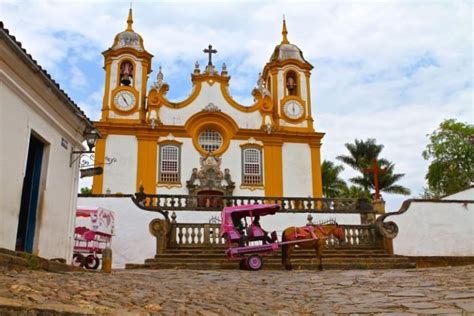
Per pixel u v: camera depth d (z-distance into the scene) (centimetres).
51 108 1037
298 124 3253
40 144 1038
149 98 3072
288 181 3061
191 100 3134
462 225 2014
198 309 547
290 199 2191
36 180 1019
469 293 637
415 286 750
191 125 3072
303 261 1540
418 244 1944
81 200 1773
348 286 811
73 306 441
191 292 704
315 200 2217
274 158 3083
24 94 902
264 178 3041
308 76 3406
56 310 414
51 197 1052
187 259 1585
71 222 1163
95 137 1213
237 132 3089
